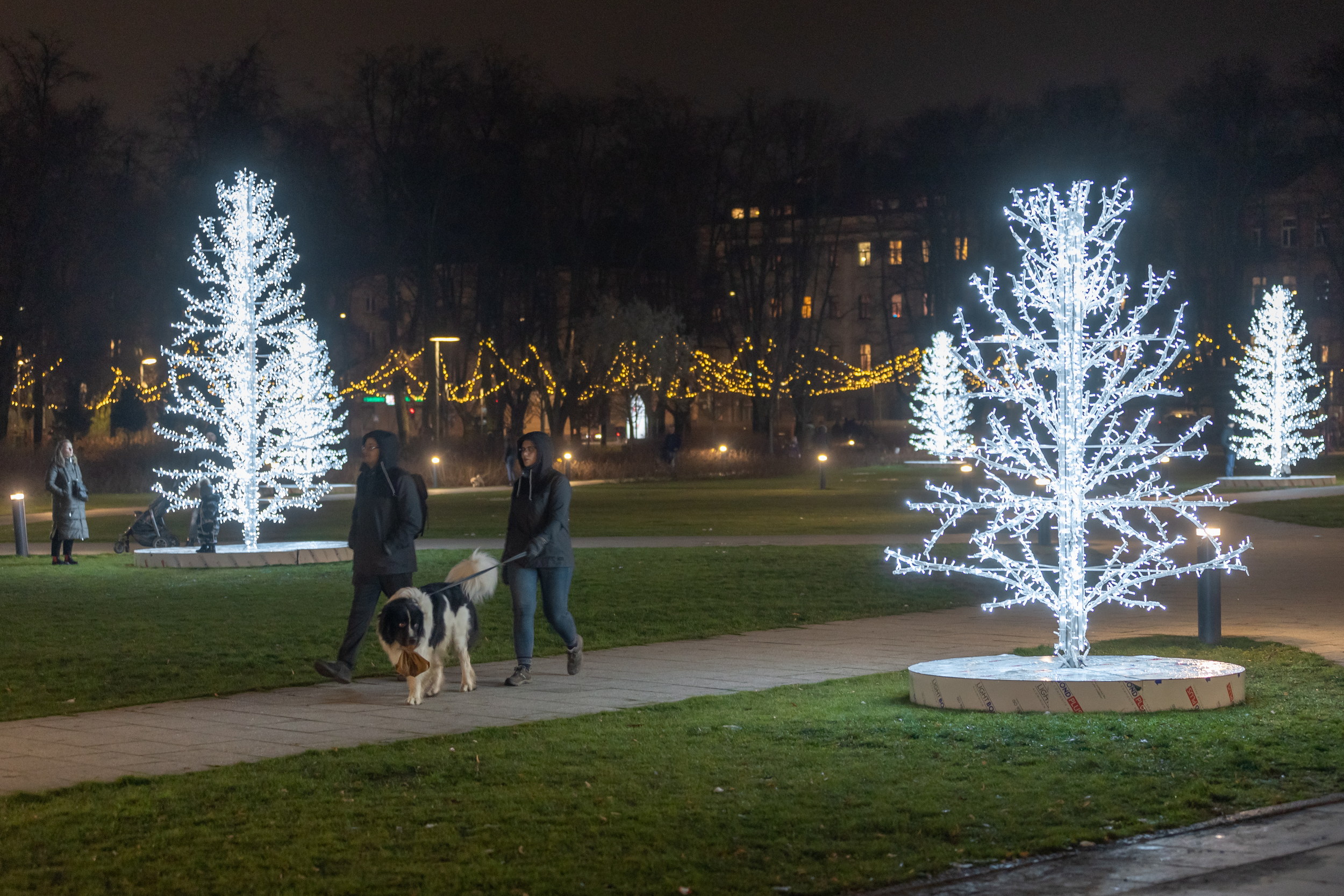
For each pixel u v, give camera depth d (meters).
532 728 9.84
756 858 6.71
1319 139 68.25
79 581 20.81
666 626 15.32
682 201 72.81
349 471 58.06
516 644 11.98
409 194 65.00
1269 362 46.28
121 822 7.40
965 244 79.38
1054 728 9.46
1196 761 8.50
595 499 43.62
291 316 24.61
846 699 10.84
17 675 12.58
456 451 59.38
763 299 77.44
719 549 24.67
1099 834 7.04
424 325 66.88
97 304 59.84
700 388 73.44
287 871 6.55
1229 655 12.86
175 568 22.45
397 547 11.92
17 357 58.78
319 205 60.81
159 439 57.09
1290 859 6.64
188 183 59.22
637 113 70.25
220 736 9.82
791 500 42.31
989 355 77.06
